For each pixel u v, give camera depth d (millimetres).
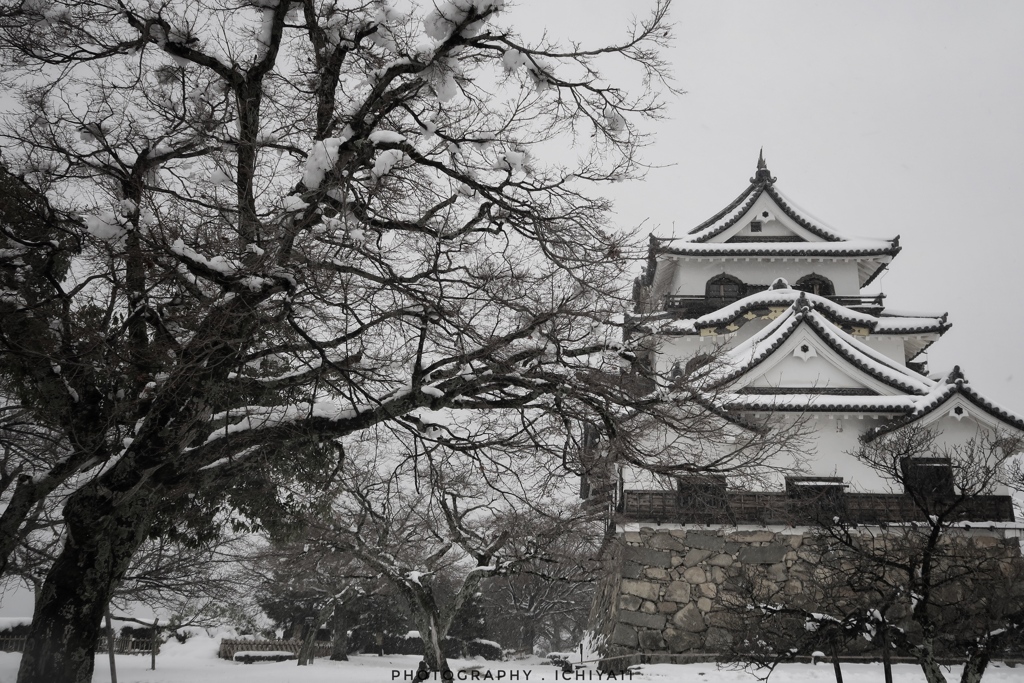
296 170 10094
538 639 65250
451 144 10570
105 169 9695
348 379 9039
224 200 9258
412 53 10445
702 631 24375
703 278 36688
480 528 21016
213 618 25922
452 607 18141
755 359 26516
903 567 16203
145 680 21156
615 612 26062
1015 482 21797
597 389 9984
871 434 25531
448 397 10047
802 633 16281
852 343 29031
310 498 13836
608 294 10109
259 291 8641
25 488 10328
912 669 21953
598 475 10805
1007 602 15523
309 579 31828
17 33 9953
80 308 10484
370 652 45062
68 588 9367
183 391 9117
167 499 10555
